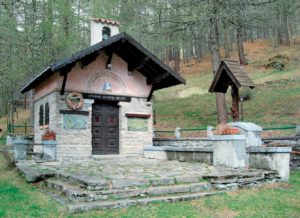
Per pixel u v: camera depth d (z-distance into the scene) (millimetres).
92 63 15445
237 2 15820
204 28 17203
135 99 16391
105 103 15961
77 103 14828
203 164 11266
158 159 14344
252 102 24453
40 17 21266
